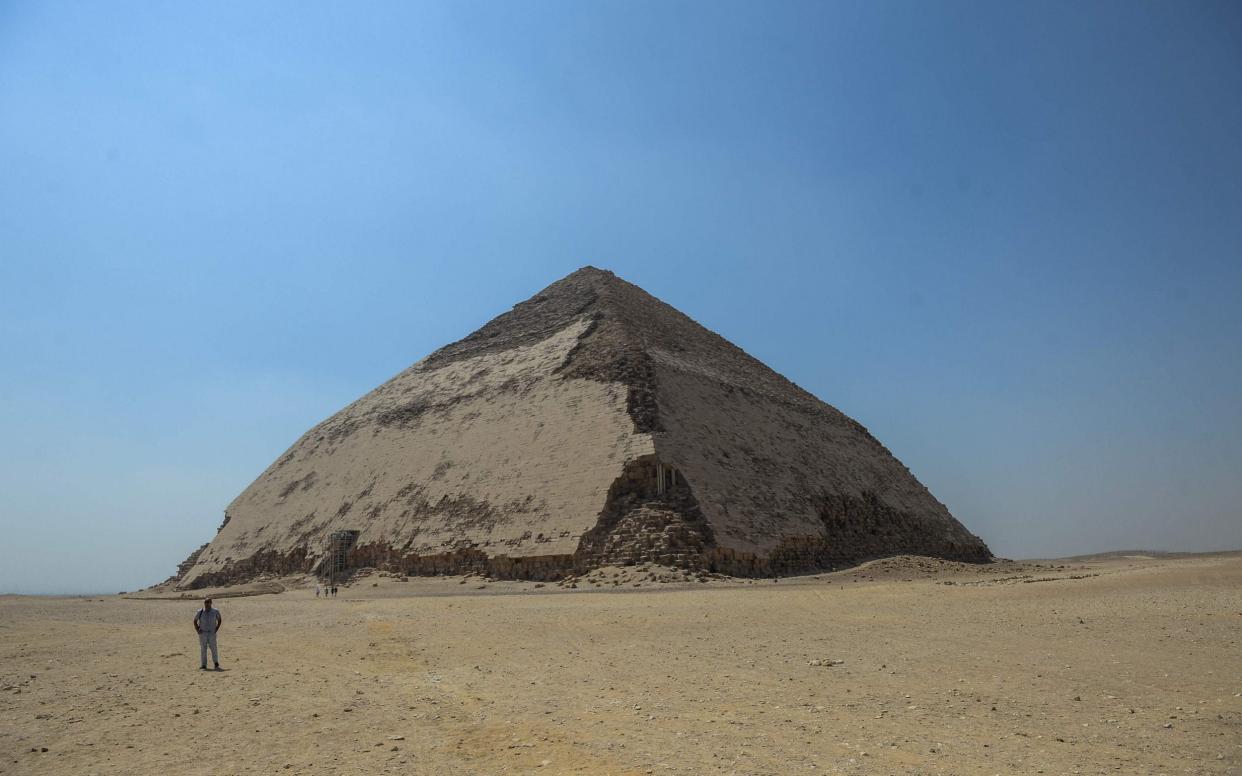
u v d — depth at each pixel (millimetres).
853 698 14516
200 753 11828
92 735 13055
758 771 10242
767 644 21391
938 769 10219
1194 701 13547
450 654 21625
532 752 11414
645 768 10469
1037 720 12664
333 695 16109
